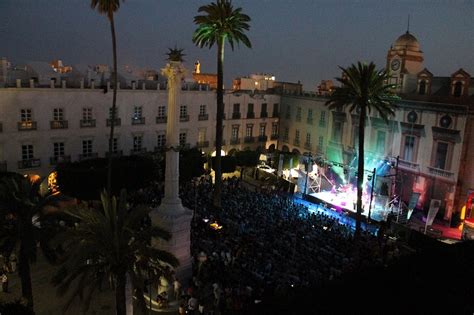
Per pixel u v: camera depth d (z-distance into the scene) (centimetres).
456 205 4978
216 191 4497
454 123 4919
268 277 2592
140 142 5934
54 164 5094
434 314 1808
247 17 4791
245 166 6469
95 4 3728
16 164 4806
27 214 2383
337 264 3005
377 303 1825
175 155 2986
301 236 3519
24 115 4816
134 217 2034
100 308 2614
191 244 3338
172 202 3008
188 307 2442
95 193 4466
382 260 3117
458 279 2041
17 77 5259
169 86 2927
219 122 4584
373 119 5925
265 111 7631
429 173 5225
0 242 2364
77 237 1923
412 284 1955
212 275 2775
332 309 1777
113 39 3859
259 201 4747
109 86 5450
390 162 5672
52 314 2533
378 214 5034
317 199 5584
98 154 5503
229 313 2019
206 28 4741
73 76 5788
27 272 2425
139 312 2584
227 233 3469
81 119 5278
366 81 4081
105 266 1925
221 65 4684
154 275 1986
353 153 6256
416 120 5350
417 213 5309
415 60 6044
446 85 5497
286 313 1791
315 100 7025
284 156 6506
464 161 4894
